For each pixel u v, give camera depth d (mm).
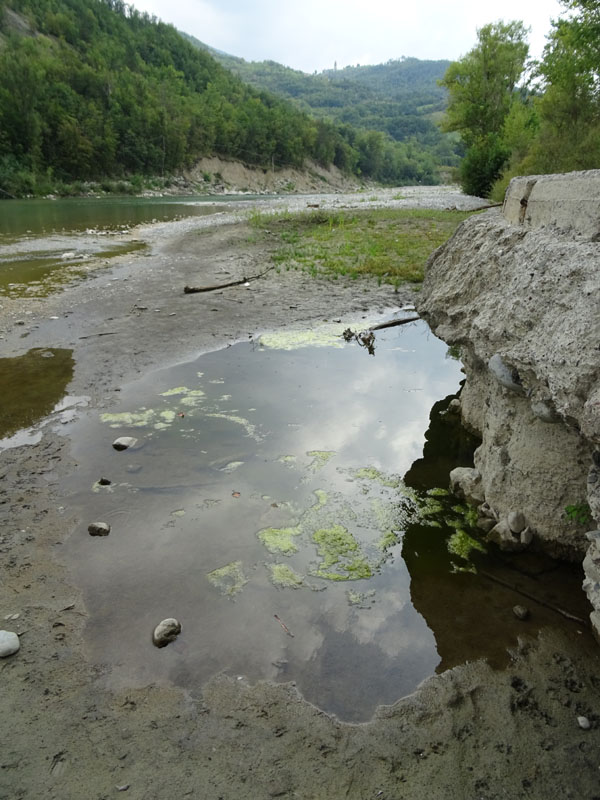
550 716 2613
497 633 3109
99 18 106125
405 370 7324
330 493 4500
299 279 12281
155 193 64625
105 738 2439
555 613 3262
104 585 3385
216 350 7750
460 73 39062
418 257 14297
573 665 2891
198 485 4512
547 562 3715
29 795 2193
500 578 3574
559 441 3545
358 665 2883
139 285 11508
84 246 17297
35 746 2393
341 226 19672
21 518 4016
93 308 9664
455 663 2914
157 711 2578
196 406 5977
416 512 4309
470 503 4410
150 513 4125
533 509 3771
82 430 5375
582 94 22172
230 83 116562
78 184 57000
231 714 2580
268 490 4492
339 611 3256
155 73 96000
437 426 5770
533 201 4254
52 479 4531
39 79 58188
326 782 2297
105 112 67938
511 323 3613
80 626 3062
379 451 5230
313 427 5617
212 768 2332
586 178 3445
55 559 3602
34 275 12555
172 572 3518
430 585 3504
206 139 84500
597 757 2416
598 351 2746
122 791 2225
